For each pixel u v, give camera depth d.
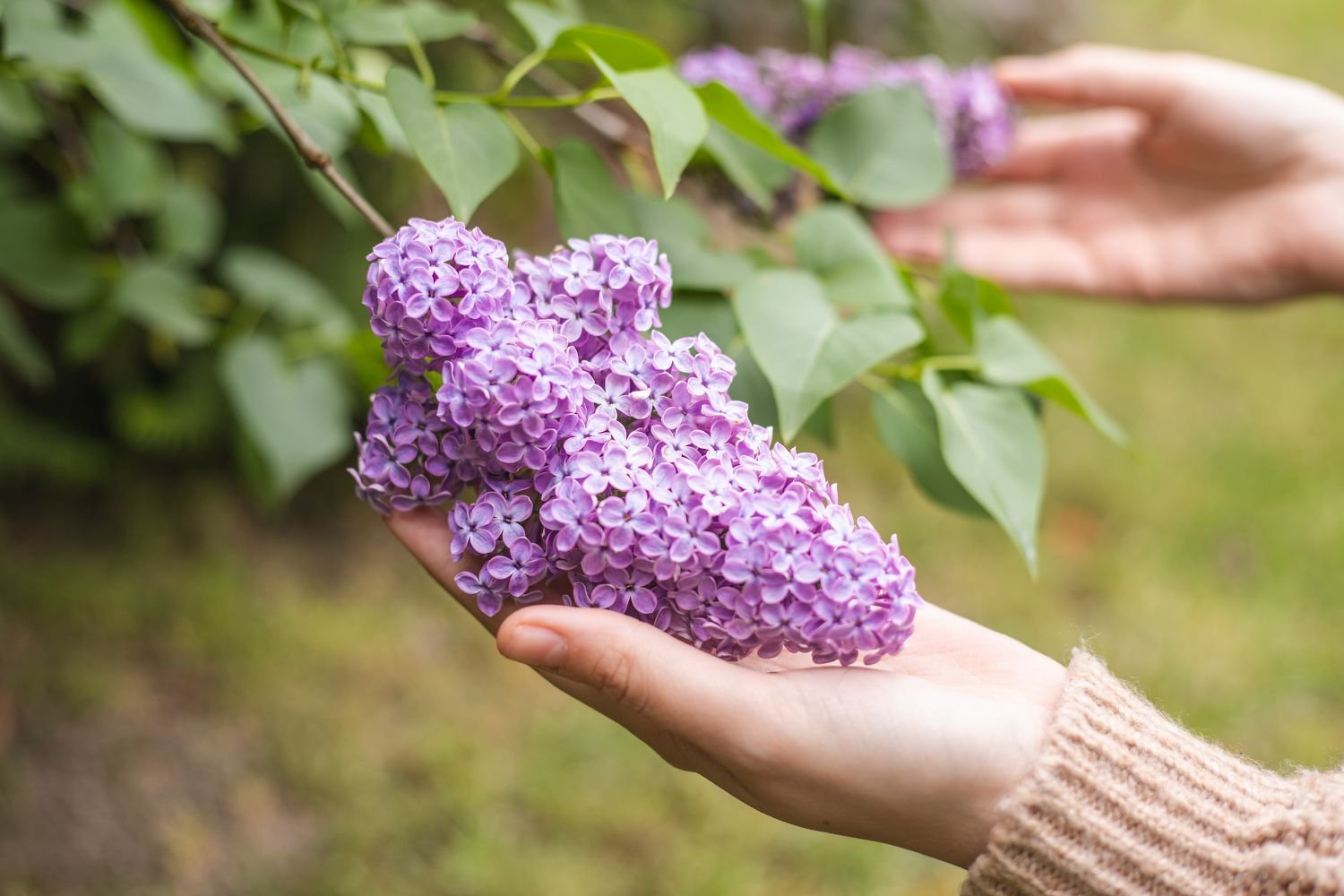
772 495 0.50
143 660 1.04
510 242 1.08
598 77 0.89
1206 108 0.79
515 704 1.06
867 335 0.56
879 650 0.52
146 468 1.18
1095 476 1.34
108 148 0.73
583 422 0.50
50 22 0.65
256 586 1.14
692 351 0.54
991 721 0.52
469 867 0.90
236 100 0.69
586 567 0.50
